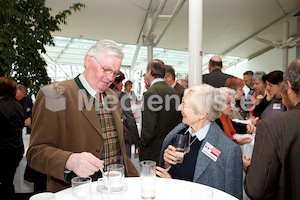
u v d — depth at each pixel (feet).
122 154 3.86
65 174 2.77
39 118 3.06
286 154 2.86
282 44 23.40
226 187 3.56
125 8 18.62
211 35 25.25
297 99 3.12
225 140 3.82
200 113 3.92
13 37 8.89
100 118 3.66
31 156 2.99
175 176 4.16
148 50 24.13
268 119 3.07
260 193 3.02
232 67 38.60
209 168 3.72
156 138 6.21
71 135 3.26
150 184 2.68
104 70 3.23
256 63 32.89
